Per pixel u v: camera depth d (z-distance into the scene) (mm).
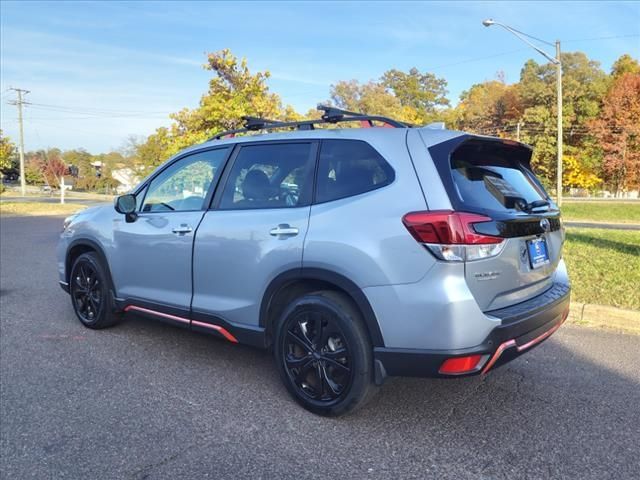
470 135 3098
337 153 3396
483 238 2787
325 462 2809
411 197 2934
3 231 15375
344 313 3105
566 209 38125
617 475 2693
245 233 3607
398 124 3484
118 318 5156
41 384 3842
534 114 55000
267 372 4109
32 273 8312
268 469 2738
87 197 58750
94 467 2750
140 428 3180
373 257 2949
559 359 4422
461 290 2764
